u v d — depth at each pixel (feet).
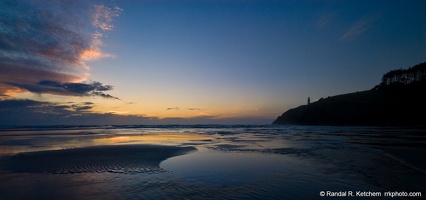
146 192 31.83
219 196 29.96
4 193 31.76
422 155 60.39
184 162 55.67
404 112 338.95
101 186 34.96
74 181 37.99
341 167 47.80
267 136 153.79
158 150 76.13
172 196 30.07
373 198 28.89
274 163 53.42
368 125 350.84
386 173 41.96
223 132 220.02
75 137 147.84
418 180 36.94
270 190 32.37
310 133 185.06
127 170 46.60
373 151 71.46
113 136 158.10
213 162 55.57
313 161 55.42
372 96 426.10
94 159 58.90
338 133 175.73
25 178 40.11
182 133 203.31
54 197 30.07
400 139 111.86
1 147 89.15
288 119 563.89
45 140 122.31
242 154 68.59
